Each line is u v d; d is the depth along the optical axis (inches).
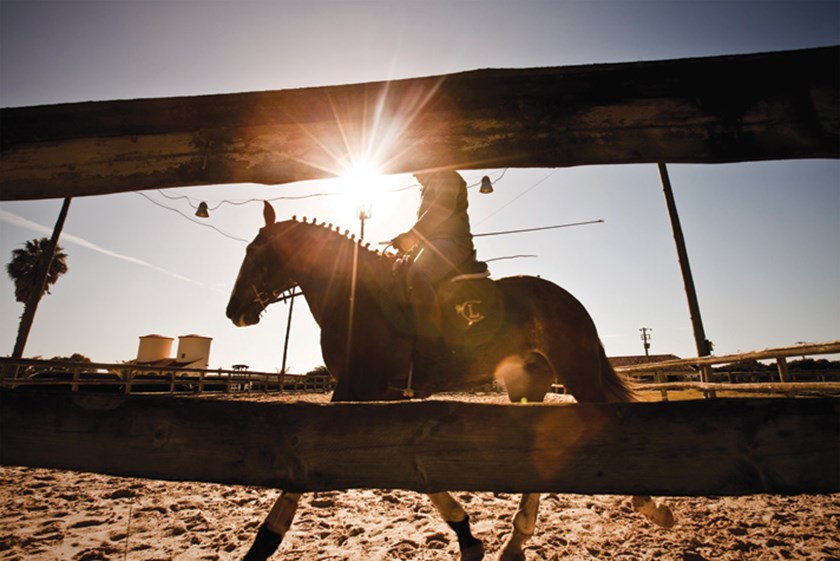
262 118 67.4
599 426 45.9
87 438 48.6
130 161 68.1
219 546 115.5
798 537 119.5
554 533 127.5
